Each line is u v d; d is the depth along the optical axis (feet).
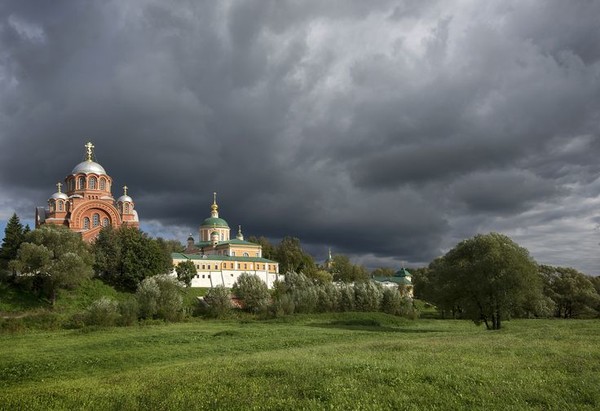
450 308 249.55
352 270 601.21
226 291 320.50
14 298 286.46
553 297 389.80
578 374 68.54
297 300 328.08
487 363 77.71
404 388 62.03
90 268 318.86
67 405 66.85
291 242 587.27
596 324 204.44
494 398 56.85
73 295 319.88
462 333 177.78
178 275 396.78
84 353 130.82
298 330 200.75
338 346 122.21
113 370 108.06
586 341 110.22
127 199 484.74
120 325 228.43
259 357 98.27
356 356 92.07
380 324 277.03
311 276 518.37
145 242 375.66
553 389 60.34
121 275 359.66
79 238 343.67
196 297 376.27
